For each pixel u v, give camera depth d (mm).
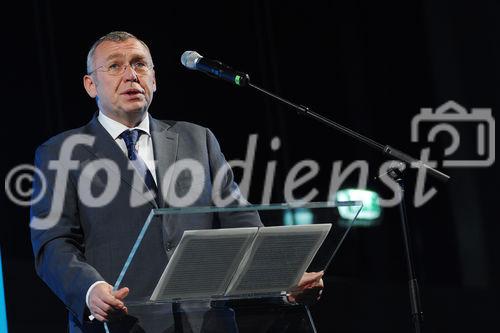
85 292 7230
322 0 16703
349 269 16438
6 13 13336
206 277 6863
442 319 15602
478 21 16547
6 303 12523
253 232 6703
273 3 16281
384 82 16781
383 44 16828
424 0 16750
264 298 7371
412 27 16812
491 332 15516
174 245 7129
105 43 8602
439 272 16375
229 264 6852
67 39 13688
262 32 16109
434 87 16672
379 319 15375
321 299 15820
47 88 13469
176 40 15047
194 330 6973
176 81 14984
